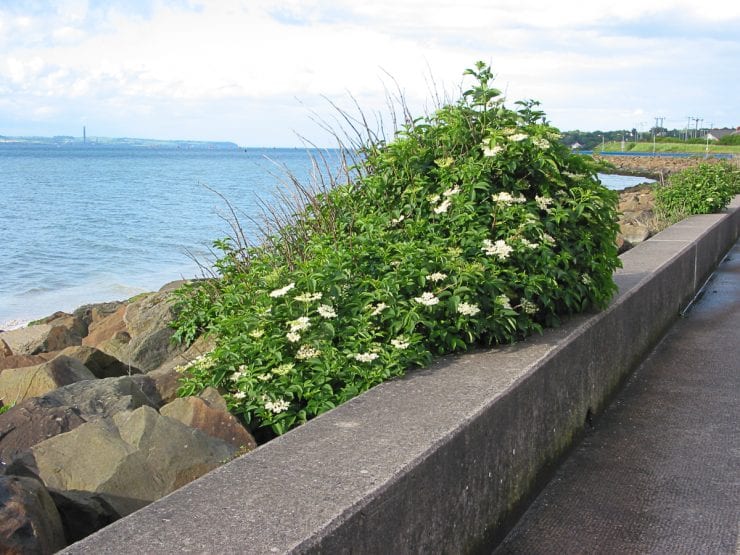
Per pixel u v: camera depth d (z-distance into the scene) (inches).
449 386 149.5
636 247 356.2
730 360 267.0
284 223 264.7
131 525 92.5
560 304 211.0
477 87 224.7
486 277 187.0
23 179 2498.8
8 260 802.2
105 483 139.6
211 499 99.6
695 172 607.8
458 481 126.6
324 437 122.4
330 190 248.2
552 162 208.5
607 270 219.8
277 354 165.6
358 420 130.6
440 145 225.0
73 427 170.9
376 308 175.8
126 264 780.0
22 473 142.5
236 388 178.5
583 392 197.2
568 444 185.8
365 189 234.5
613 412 216.4
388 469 109.0
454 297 174.1
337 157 253.8
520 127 216.8
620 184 1962.4
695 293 384.5
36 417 172.4
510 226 203.6
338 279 178.9
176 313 280.5
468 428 129.5
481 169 204.5
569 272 204.5
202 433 154.9
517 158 210.2
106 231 1027.3
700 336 302.2
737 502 159.2
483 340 186.4
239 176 2603.3
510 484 149.4
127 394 191.8
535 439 162.6
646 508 157.5
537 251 200.1
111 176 2691.9
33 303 605.9
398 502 107.2
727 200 596.1
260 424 170.2
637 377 248.7
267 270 216.4
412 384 151.9
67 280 698.8
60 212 1299.2
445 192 206.1
